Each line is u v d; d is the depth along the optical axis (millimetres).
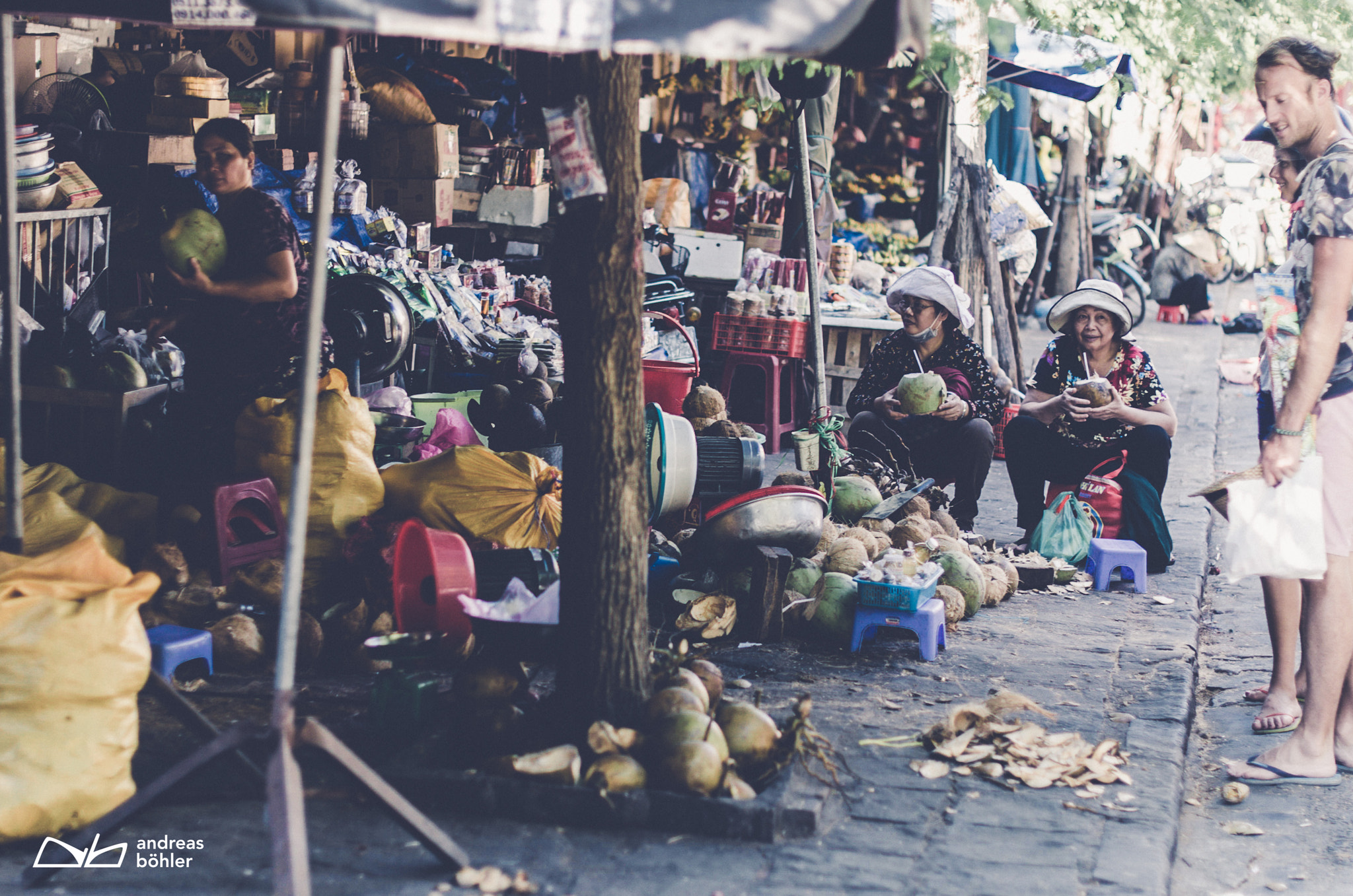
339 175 8148
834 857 3367
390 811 3148
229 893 3074
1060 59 9242
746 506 5129
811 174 10086
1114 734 4312
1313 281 3959
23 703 3264
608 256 3551
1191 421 10695
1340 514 4078
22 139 6188
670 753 3496
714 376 9156
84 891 3068
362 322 5785
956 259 9641
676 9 2801
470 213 9750
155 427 5398
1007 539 6965
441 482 5027
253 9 2648
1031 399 6723
